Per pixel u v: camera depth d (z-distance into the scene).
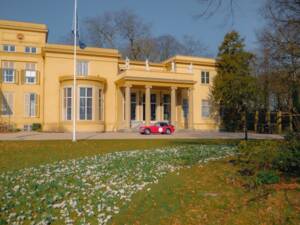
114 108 35.69
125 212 6.19
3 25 33.88
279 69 15.86
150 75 33.50
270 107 37.81
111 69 35.88
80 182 8.29
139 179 8.77
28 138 22.61
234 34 39.28
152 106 37.41
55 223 5.60
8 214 5.89
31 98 33.88
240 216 5.77
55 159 12.66
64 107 32.47
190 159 12.12
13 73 33.38
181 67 38.75
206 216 5.85
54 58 33.66
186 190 7.65
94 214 6.02
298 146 8.36
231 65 38.56
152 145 18.14
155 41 60.31
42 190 7.48
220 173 9.41
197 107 39.38
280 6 10.79
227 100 38.72
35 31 35.03
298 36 11.73
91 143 18.92
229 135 30.14
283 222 5.36
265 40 14.70
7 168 10.52
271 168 8.59
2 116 32.84
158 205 6.55
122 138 23.75
